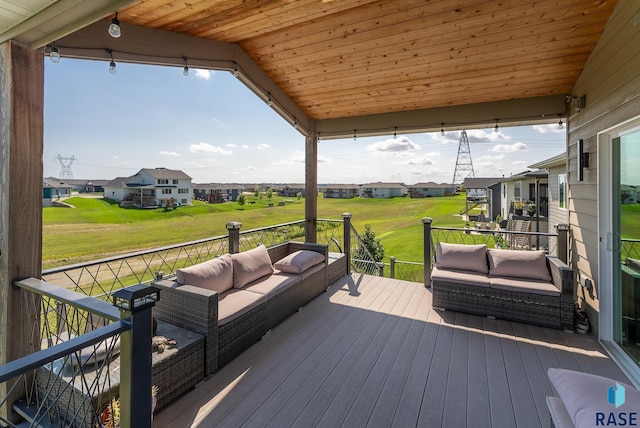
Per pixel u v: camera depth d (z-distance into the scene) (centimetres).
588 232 335
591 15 286
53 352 108
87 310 156
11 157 211
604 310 304
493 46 335
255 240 503
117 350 213
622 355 277
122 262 304
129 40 272
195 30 313
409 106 477
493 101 437
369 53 372
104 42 254
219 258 330
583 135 347
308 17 316
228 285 325
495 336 317
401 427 197
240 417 206
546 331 327
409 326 340
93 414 179
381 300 418
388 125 503
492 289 356
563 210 817
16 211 214
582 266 351
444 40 337
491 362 270
